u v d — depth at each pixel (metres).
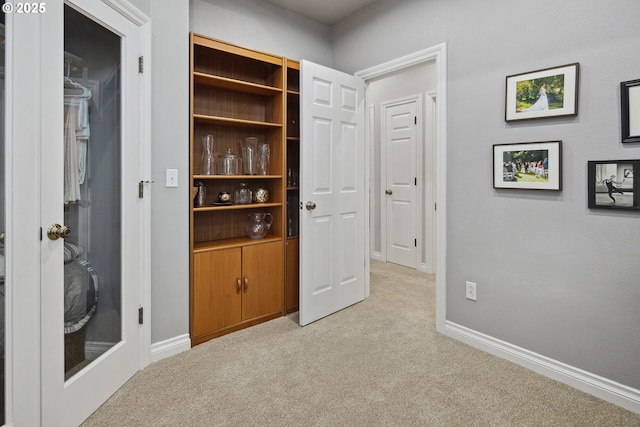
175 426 1.56
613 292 1.72
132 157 1.88
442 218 2.45
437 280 2.52
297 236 2.98
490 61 2.14
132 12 1.83
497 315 2.19
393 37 2.75
